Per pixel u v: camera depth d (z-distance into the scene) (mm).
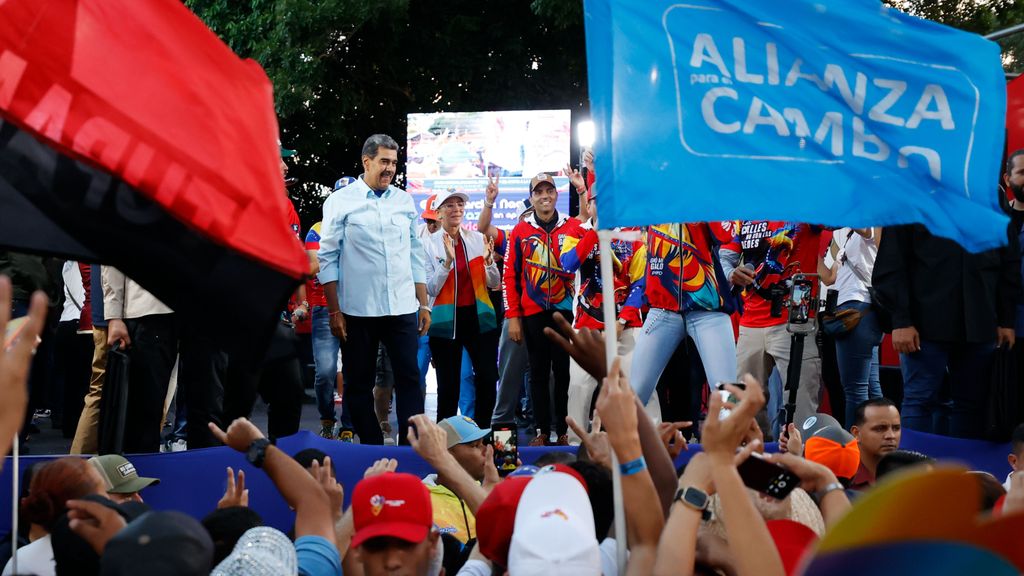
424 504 3406
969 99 4352
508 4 20281
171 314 7086
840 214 4180
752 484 3574
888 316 8258
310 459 5637
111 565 2377
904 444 7023
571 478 3066
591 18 4113
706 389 10680
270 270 3670
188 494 6391
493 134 13820
